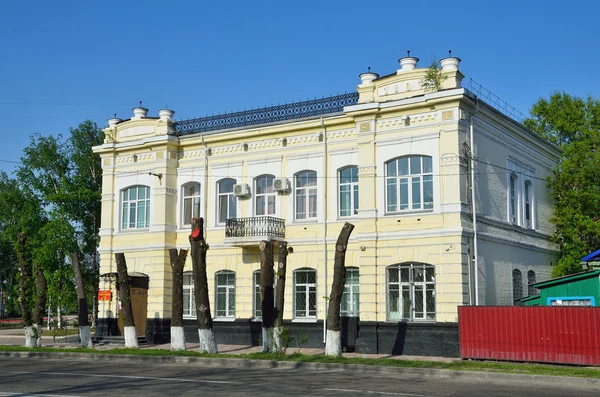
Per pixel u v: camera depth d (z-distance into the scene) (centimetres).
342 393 1444
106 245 3384
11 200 4525
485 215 2697
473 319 2300
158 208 3231
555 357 2130
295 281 2919
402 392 1473
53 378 1741
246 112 3184
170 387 1540
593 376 1753
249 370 2014
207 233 3170
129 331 2767
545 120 4153
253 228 2934
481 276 2597
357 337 2658
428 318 2533
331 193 2864
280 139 3019
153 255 3209
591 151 3547
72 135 4597
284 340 2408
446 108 2558
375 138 2708
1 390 1489
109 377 1761
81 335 2947
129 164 3369
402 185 2648
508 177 2955
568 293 2408
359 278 2698
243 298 3031
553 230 3469
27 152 4491
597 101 4000
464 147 2566
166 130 3275
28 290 3016
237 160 3130
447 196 2523
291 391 1473
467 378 1848
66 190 4359
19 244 3050
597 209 3394
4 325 5669
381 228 2652
